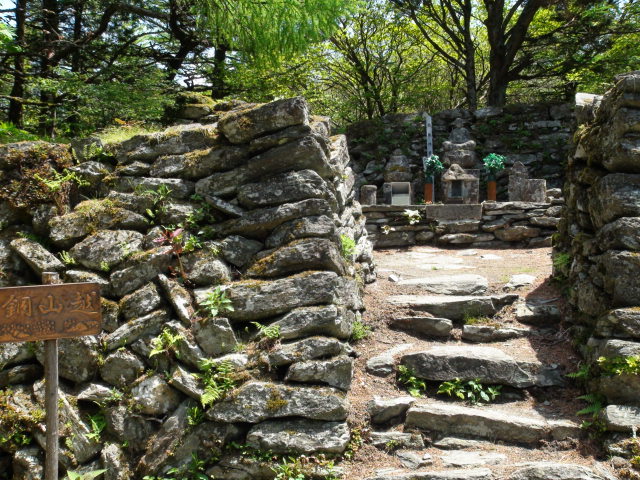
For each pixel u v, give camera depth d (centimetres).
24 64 1027
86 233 473
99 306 338
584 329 450
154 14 1140
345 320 435
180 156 498
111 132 627
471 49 1659
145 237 469
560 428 379
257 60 1091
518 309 524
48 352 330
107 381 420
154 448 389
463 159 1210
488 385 434
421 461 371
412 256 802
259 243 470
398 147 1373
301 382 396
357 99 1866
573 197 521
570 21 1552
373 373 454
